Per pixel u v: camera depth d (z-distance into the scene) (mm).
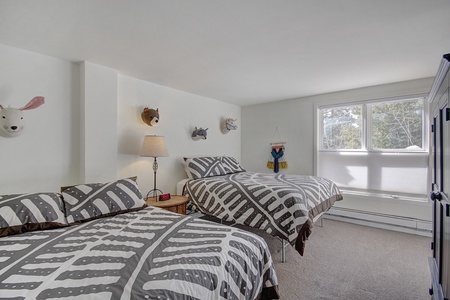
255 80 3047
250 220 2418
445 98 1163
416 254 2436
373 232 3080
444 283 1198
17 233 1514
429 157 2980
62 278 992
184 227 1602
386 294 1775
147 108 2934
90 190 1973
